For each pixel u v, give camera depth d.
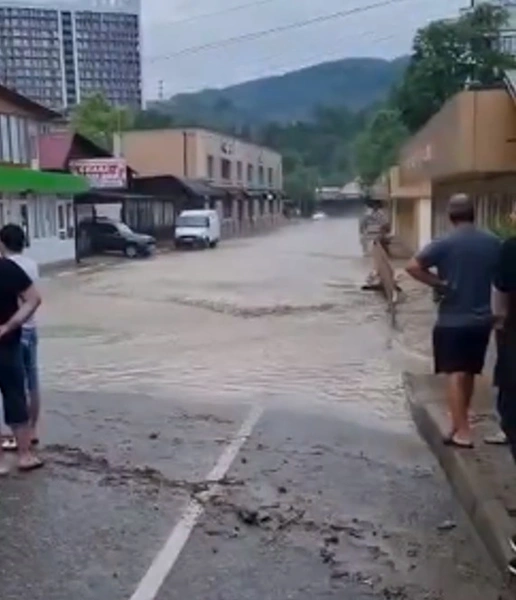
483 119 15.03
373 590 4.95
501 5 33.19
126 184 44.06
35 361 7.85
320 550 5.52
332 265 32.53
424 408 8.93
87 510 6.27
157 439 8.30
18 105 34.16
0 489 6.76
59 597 4.89
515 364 5.29
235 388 10.88
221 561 5.36
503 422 5.43
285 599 4.84
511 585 4.99
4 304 7.01
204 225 46.66
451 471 6.99
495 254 6.95
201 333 15.91
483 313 7.03
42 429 8.71
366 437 8.37
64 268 33.16
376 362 12.60
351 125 136.38
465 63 31.84
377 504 6.39
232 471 7.21
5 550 5.55
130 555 5.46
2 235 7.18
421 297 20.67
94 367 12.53
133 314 18.88
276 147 128.62
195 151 66.69
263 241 55.19
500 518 5.68
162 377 11.70
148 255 39.38
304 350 13.81
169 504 6.39
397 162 37.75
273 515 6.13
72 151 41.91
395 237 40.56
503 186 18.16
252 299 21.31
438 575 5.15
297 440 8.24
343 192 119.88
